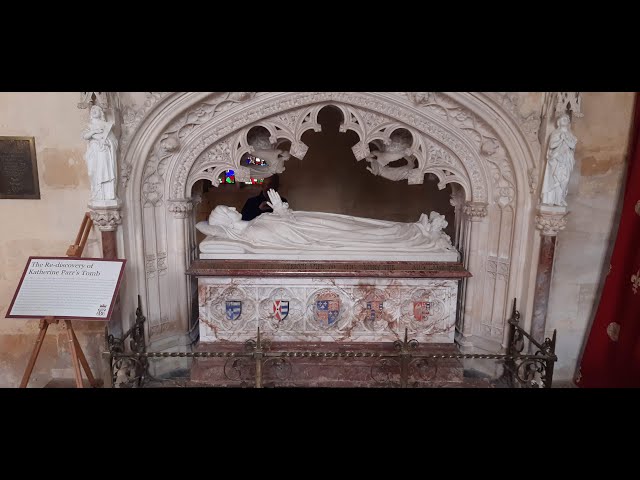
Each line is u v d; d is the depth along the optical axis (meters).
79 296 2.41
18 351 3.03
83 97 2.45
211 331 2.96
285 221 3.09
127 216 2.80
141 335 2.91
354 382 2.87
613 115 2.78
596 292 3.07
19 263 2.87
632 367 2.59
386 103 2.80
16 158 2.71
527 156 2.82
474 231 3.10
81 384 2.53
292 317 2.97
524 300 2.97
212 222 3.13
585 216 2.94
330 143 4.69
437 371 2.90
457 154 2.95
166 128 2.80
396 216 4.85
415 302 2.98
